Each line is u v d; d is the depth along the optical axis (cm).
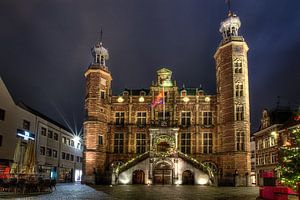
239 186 4906
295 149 2042
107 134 5791
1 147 3953
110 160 5706
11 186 2764
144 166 5156
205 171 5019
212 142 5622
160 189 3719
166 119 5744
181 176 5106
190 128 5697
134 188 3909
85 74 5862
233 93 5278
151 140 5444
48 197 2386
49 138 5447
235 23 5684
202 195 2767
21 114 4469
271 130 5816
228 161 5197
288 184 2070
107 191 3228
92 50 6081
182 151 5638
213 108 5747
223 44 5559
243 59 5400
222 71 5547
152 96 5875
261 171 6238
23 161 3231
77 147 7038
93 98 5625
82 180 5341
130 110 5872
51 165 5506
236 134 5156
